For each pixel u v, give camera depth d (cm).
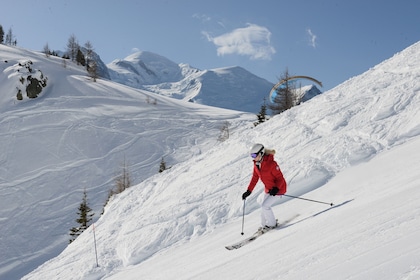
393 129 874
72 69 10125
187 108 8894
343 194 635
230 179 1122
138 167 5350
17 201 4319
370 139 888
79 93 8019
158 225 1026
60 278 1031
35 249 3662
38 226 3978
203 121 7394
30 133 5756
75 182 4828
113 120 6675
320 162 882
